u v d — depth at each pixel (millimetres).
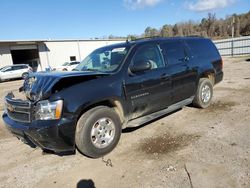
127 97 4086
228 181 2869
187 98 5516
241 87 8430
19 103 3607
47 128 3254
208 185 2832
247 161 3266
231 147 3715
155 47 4816
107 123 3854
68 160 3836
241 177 2918
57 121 3297
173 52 5160
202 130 4535
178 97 5172
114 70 4109
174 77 4969
